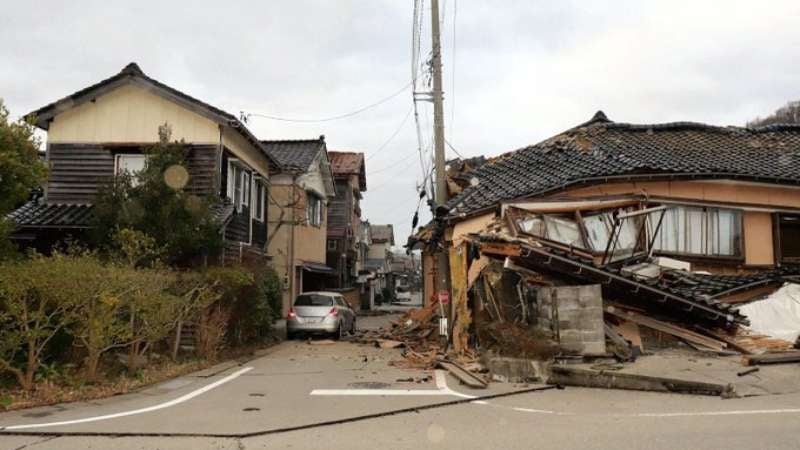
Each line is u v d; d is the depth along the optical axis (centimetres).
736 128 1978
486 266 1251
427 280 2388
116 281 963
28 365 888
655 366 1007
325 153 3019
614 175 1482
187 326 1380
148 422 723
